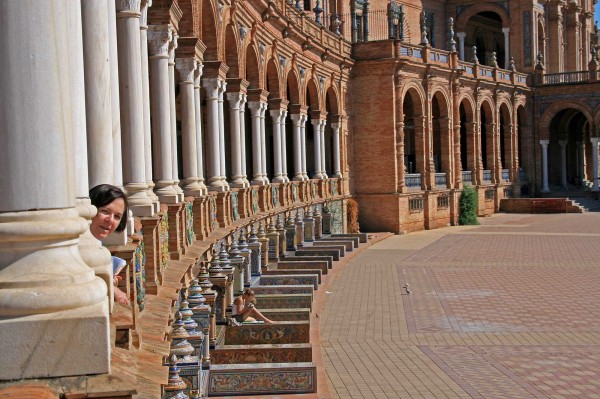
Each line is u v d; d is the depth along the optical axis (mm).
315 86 41500
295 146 38156
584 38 78875
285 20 32781
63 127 4750
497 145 63219
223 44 23031
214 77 22031
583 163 74125
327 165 48156
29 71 4570
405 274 30344
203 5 21047
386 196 48719
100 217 6395
